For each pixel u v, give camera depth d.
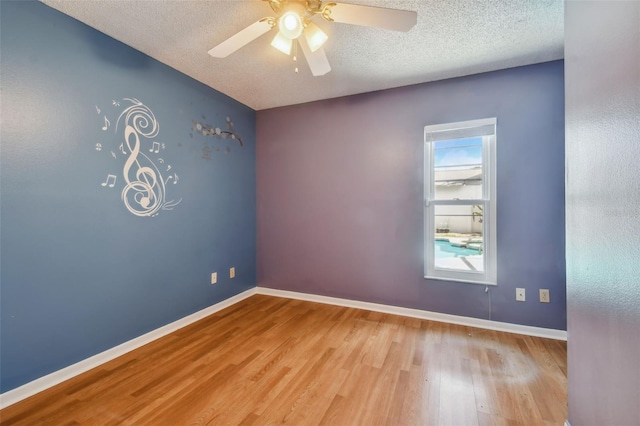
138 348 2.16
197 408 1.52
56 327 1.73
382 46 2.07
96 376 1.80
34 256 1.63
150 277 2.28
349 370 1.86
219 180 2.98
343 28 1.85
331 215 3.14
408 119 2.76
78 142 1.82
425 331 2.44
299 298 3.32
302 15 1.44
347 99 3.03
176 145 2.49
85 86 1.85
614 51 0.91
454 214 2.64
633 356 0.83
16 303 1.56
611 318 0.94
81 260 1.84
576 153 1.19
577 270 1.20
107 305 1.99
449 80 2.59
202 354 2.07
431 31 1.89
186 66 2.41
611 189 0.94
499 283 2.46
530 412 1.48
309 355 2.05
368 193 2.96
